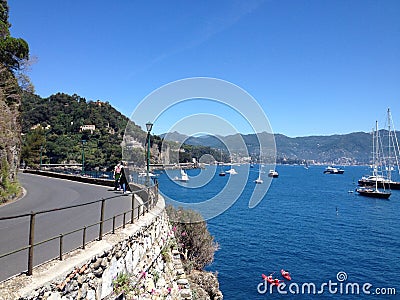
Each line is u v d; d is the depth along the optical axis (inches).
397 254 1148.5
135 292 290.2
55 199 704.4
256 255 1089.4
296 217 1838.1
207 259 726.5
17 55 1180.5
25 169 1993.1
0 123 887.1
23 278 181.6
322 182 4734.3
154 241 389.7
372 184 3762.3
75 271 207.0
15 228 381.4
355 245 1261.1
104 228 361.4
